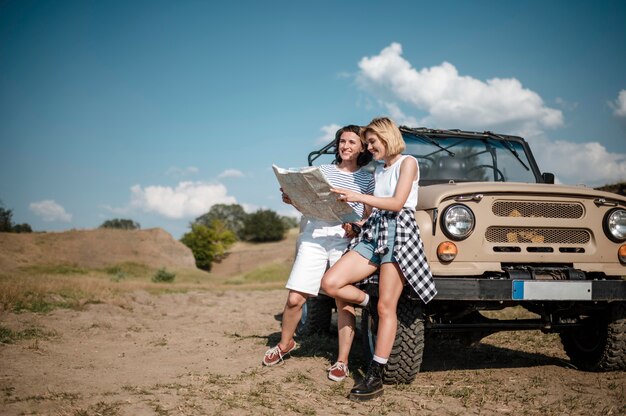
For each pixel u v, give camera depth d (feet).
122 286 44.78
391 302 12.03
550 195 13.78
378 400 11.87
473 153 17.46
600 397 12.36
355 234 13.08
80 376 13.25
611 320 14.24
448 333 14.64
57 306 26.99
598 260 14.05
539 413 11.23
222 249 202.28
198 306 32.35
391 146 12.16
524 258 13.46
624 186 46.32
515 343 19.30
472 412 11.23
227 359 15.76
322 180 11.73
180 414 10.34
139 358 16.10
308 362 15.08
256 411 10.73
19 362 14.60
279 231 283.38
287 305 14.14
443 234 13.08
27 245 105.40
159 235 124.67
